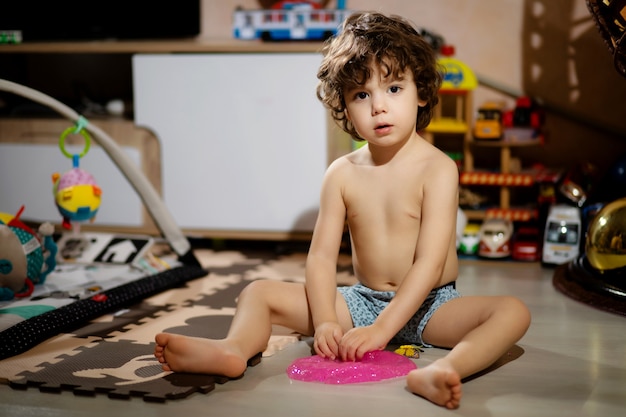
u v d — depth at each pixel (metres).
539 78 2.51
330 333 1.36
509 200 2.52
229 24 2.65
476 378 1.33
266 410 1.21
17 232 1.76
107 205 2.40
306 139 2.25
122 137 2.37
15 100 2.69
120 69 2.73
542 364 1.40
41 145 2.41
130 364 1.40
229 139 2.30
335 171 1.51
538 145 2.53
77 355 1.45
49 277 1.93
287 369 1.36
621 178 2.21
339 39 1.45
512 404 1.22
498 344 1.30
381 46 1.36
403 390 1.27
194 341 1.31
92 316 1.68
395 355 1.40
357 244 1.49
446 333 1.42
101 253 2.07
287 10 2.27
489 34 2.52
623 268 1.77
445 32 2.54
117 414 1.20
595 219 1.83
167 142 2.33
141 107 2.33
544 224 2.40
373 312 1.48
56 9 2.49
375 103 1.37
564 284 1.90
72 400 1.26
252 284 1.49
